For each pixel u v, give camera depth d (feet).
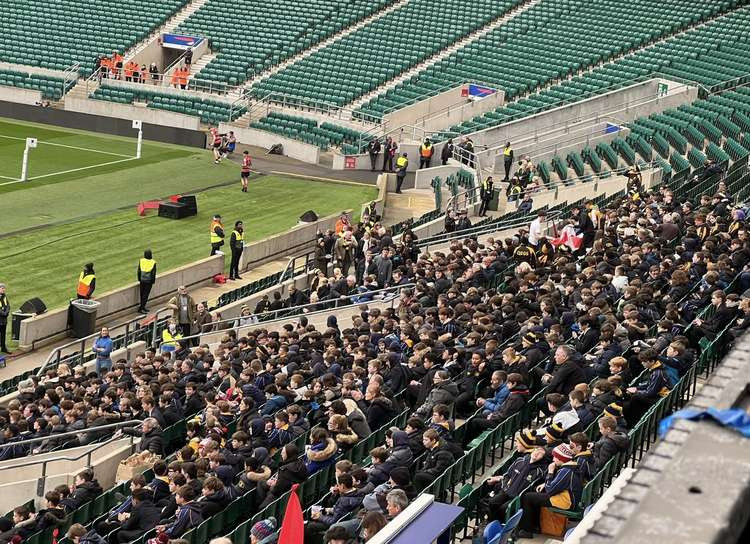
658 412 54.85
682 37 212.84
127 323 107.14
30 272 128.57
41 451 69.21
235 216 158.30
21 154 185.98
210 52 233.55
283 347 75.00
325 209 163.84
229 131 204.85
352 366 71.82
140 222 151.84
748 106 177.68
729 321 67.51
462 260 100.22
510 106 198.59
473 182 167.73
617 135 175.94
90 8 242.17
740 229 95.25
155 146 199.21
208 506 49.73
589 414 52.39
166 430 68.85
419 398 64.39
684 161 157.38
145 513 52.85
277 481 51.78
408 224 142.92
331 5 238.07
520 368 61.77
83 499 59.00
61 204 157.89
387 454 50.21
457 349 68.23
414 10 234.99
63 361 99.40
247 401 63.93
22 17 238.89
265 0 242.37
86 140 200.34
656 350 62.23
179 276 125.59
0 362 103.40
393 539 32.73
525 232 115.55
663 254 88.84
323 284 106.32
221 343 84.79
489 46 221.05
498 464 58.29
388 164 189.57
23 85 220.02
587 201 129.49
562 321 74.43
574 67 209.56
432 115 206.90
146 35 237.04
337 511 47.21
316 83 217.36
